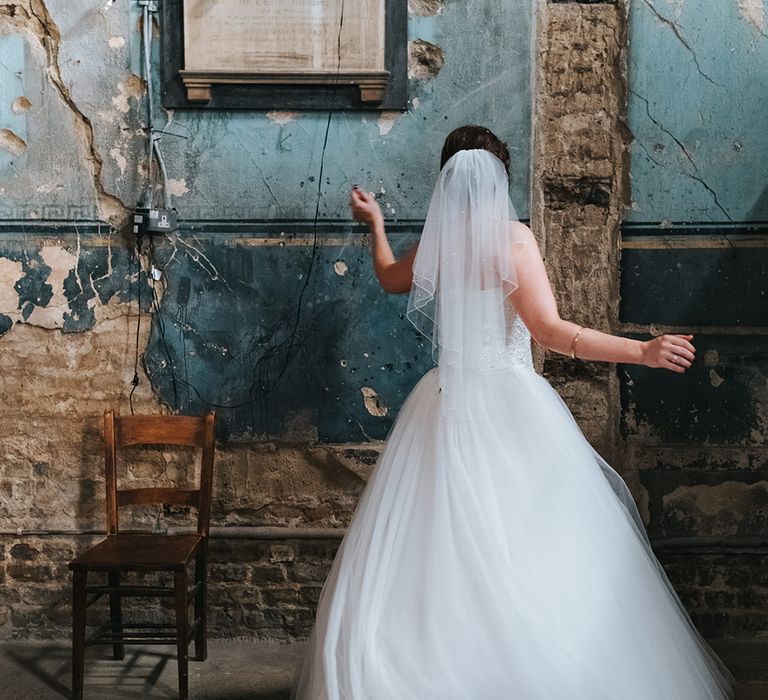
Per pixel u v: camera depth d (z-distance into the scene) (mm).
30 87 3225
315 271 3289
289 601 3379
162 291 3301
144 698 2891
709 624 3361
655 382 3312
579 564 2334
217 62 3191
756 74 3225
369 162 3250
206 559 3162
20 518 3361
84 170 3258
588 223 3283
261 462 3352
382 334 3311
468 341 2439
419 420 2510
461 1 3195
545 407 2510
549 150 3264
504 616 2205
